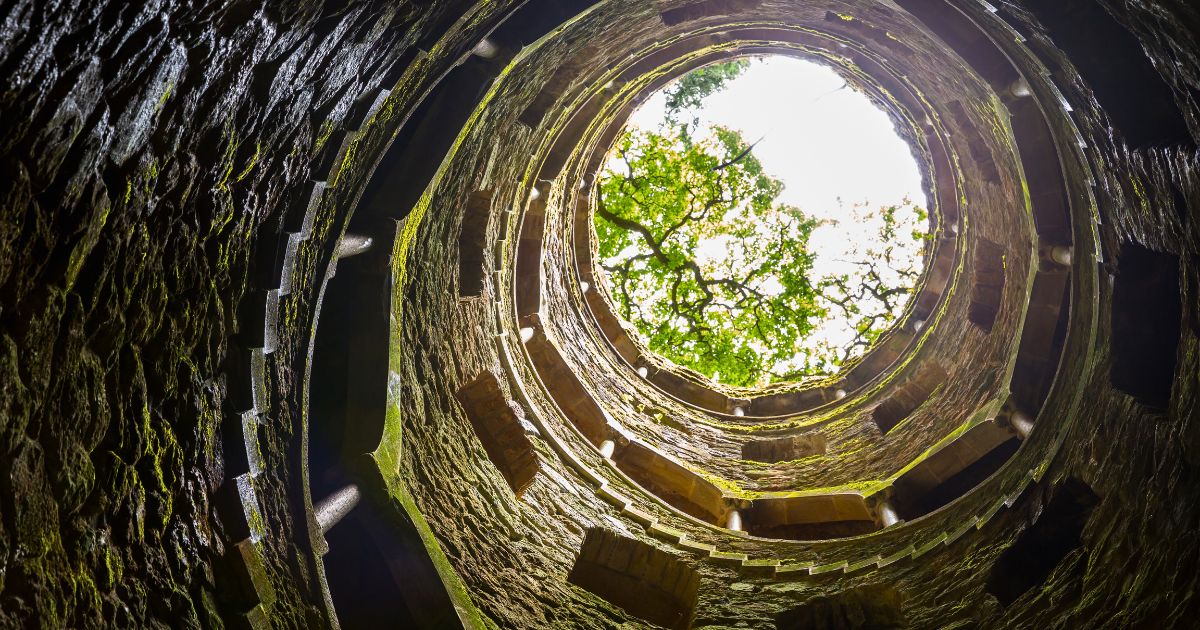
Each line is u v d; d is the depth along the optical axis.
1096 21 5.54
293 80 4.22
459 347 9.24
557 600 7.54
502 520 8.09
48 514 2.88
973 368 11.92
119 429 3.38
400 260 7.26
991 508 8.53
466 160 8.77
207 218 3.96
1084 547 6.75
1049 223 8.97
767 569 9.80
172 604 3.59
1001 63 8.31
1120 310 6.79
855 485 12.30
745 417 16.64
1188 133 5.09
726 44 13.84
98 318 3.19
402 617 5.88
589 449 12.13
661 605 7.91
